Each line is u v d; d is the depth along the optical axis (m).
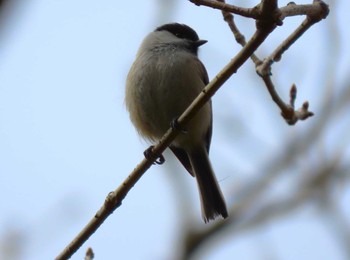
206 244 8.49
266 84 7.84
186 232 8.49
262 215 8.52
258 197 8.76
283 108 7.96
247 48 6.52
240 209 8.71
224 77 7.01
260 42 6.39
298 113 8.10
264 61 7.80
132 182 7.37
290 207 8.43
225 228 8.62
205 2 6.13
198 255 8.42
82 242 7.07
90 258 7.07
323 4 6.86
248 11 6.07
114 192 7.28
